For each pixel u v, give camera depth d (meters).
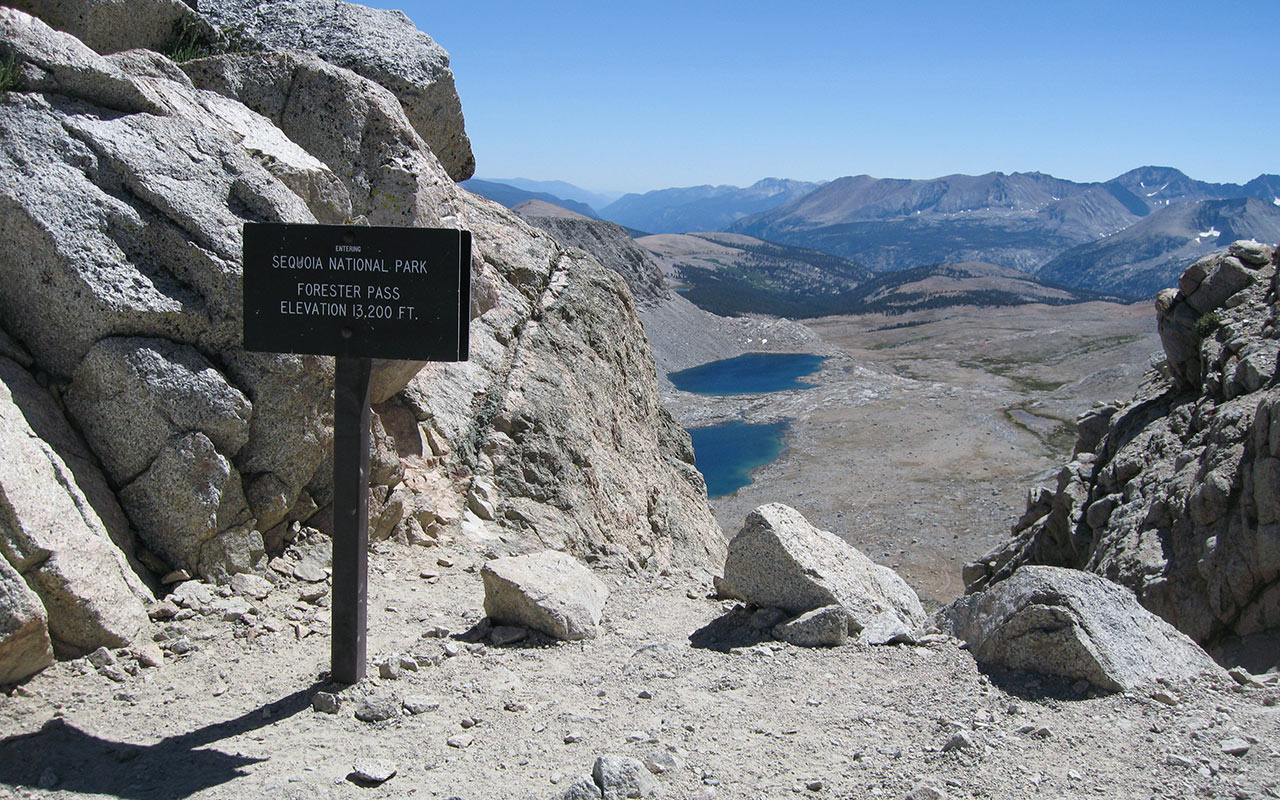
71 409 7.72
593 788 4.98
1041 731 6.07
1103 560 16.91
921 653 7.98
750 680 7.32
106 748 5.54
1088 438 23.92
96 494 7.54
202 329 8.05
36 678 6.18
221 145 8.95
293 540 8.87
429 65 14.45
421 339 6.28
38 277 7.55
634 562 13.51
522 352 15.28
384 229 6.27
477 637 8.20
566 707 6.59
